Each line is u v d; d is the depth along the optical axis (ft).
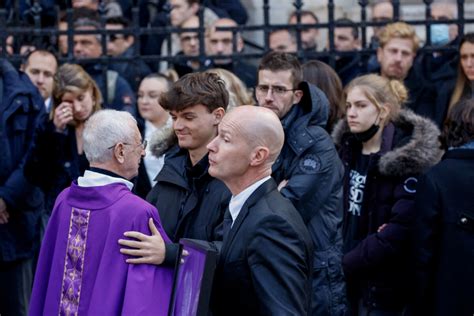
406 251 40.09
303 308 28.96
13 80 48.34
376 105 41.01
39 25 54.08
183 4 60.85
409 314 39.32
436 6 64.03
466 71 48.67
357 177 41.81
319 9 66.90
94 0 62.08
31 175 45.57
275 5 68.18
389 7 58.85
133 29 52.90
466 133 38.42
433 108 51.21
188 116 33.94
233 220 29.76
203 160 34.17
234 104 41.27
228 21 55.21
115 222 32.22
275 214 29.07
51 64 52.01
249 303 28.99
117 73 54.24
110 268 32.01
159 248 31.89
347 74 53.16
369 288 40.73
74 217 33.01
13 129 47.91
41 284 33.94
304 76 44.52
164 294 31.81
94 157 33.01
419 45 51.96
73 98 44.96
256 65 59.21
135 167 33.42
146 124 50.47
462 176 38.24
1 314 48.06
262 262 28.84
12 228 47.47
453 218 38.04
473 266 37.91
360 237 41.50
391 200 40.63
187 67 54.49
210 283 28.35
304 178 37.55
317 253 37.88
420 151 40.04
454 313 38.04
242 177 29.84
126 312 31.40
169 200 34.76
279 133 29.78
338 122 42.73
